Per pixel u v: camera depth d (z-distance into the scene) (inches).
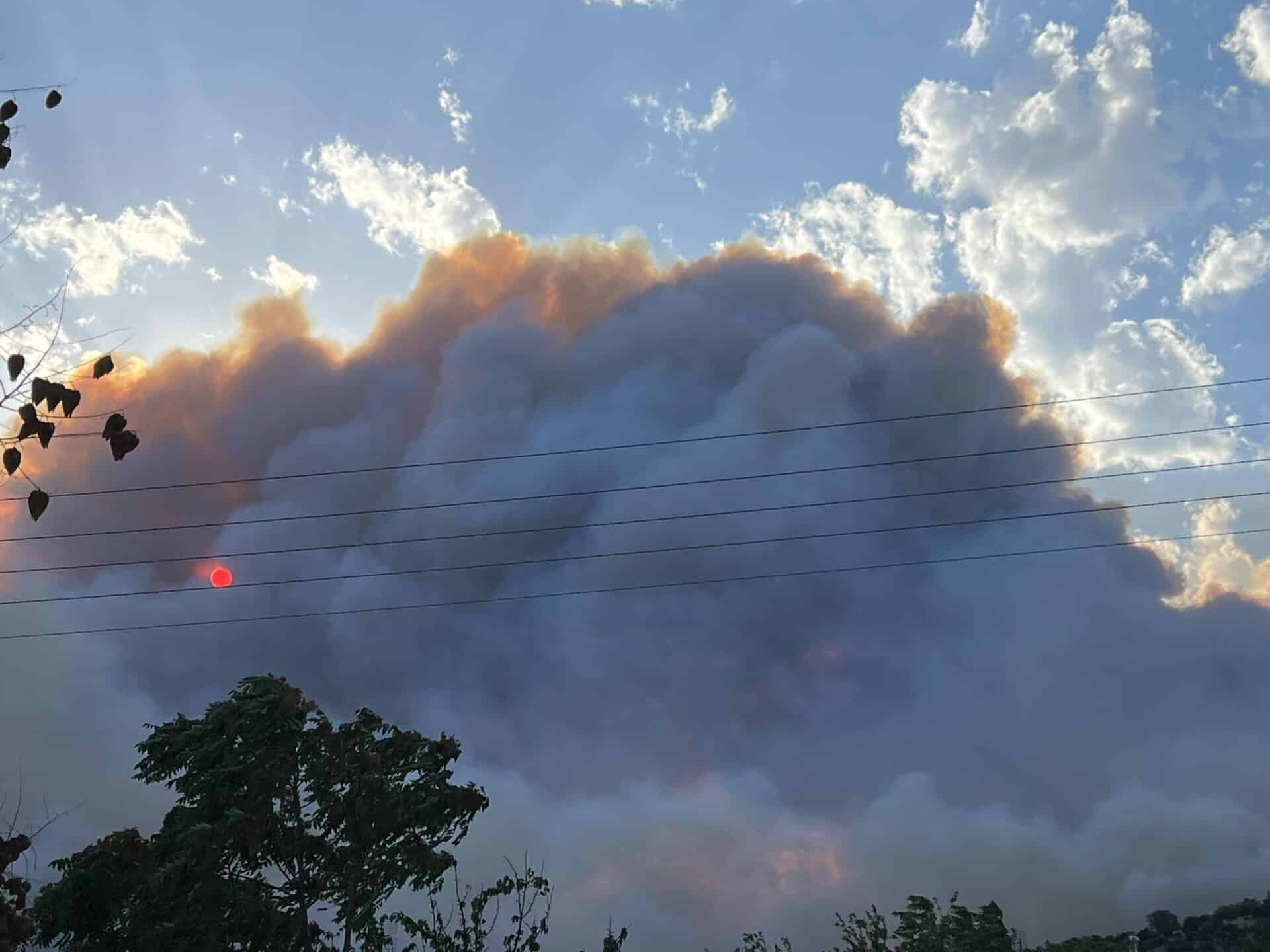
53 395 382.3
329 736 1238.3
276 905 1198.9
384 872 1238.9
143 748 1200.8
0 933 800.3
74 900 1114.1
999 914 1913.1
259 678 1249.4
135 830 1178.0
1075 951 2132.1
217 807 1168.2
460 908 1370.6
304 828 1242.6
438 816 1253.7
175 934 1124.5
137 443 392.5
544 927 1379.2
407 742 1304.1
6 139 434.3
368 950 1286.9
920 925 1905.8
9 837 791.7
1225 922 3513.8
